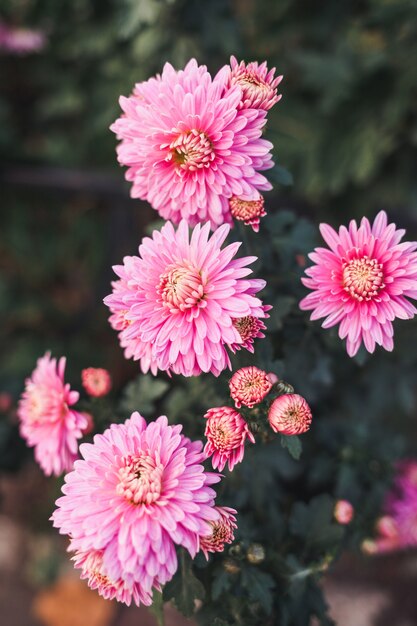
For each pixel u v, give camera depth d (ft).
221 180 1.19
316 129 2.24
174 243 1.18
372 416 1.84
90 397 1.41
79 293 2.70
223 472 1.30
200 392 1.38
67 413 1.30
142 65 2.04
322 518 1.36
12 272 2.66
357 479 1.55
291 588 1.29
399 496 1.60
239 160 1.19
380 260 1.20
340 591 2.09
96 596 2.18
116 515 1.11
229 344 1.15
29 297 2.56
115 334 2.34
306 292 1.38
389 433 1.77
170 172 1.22
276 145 2.23
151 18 1.77
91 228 2.65
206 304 1.16
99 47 2.15
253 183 1.21
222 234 1.17
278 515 1.40
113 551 1.10
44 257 2.67
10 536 2.31
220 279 1.16
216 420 1.14
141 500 1.12
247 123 1.19
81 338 2.39
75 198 2.23
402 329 1.48
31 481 2.37
